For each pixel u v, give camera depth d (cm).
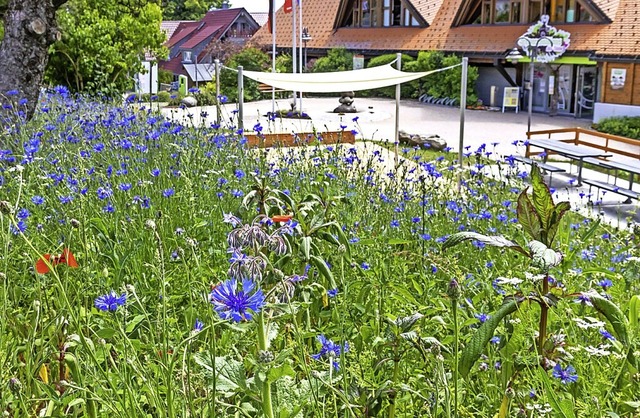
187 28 6159
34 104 845
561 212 266
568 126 2631
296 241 345
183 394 211
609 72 2736
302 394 207
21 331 278
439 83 3331
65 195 432
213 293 173
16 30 824
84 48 2039
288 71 3897
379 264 369
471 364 234
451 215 611
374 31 3931
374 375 261
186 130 797
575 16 2966
